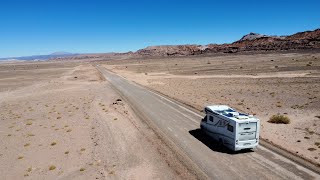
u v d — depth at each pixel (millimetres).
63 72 134250
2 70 169625
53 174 21453
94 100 51531
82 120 37125
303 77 65812
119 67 161750
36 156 25234
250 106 41375
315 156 22438
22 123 37281
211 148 25281
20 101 54375
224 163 21906
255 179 19125
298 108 38469
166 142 27109
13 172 22078
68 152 25750
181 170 21016
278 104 41438
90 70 142375
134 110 42000
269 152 23703
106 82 81562
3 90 71188
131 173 20875
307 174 19562
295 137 27094
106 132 31078
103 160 23625
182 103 46500
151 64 172750
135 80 86188
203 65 132000
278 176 19391
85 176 20797
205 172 20531
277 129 29828
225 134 24641
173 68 128625
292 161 21766
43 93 63750
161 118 36688
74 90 66750
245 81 67750
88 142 28312
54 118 39219
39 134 31844
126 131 31078
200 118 36250
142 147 26109
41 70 157625
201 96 51906
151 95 55469
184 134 29547
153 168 21609
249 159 22453
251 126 23422
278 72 80000
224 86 62594
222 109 27406
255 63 117000
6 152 26547
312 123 31328
